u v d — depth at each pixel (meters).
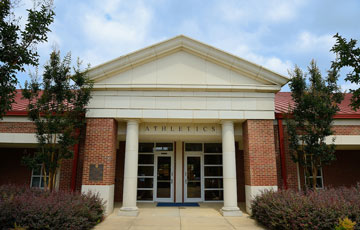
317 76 10.04
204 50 10.74
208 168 13.88
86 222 7.76
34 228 6.84
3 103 5.60
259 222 8.96
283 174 10.80
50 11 6.30
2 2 5.59
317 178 12.97
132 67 10.82
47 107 9.48
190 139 12.91
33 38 6.00
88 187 9.92
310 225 7.08
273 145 10.39
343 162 13.27
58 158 9.35
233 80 10.83
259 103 10.66
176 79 10.76
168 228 8.22
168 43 10.72
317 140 9.74
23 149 13.42
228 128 10.70
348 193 8.75
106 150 10.20
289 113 10.70
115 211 10.67
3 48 5.57
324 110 9.50
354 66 6.89
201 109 10.54
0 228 6.74
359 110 12.52
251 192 10.04
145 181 13.68
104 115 10.41
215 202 13.35
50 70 9.47
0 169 13.16
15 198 7.43
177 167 13.70
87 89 9.81
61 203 7.54
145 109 10.48
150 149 13.98
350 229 6.28
